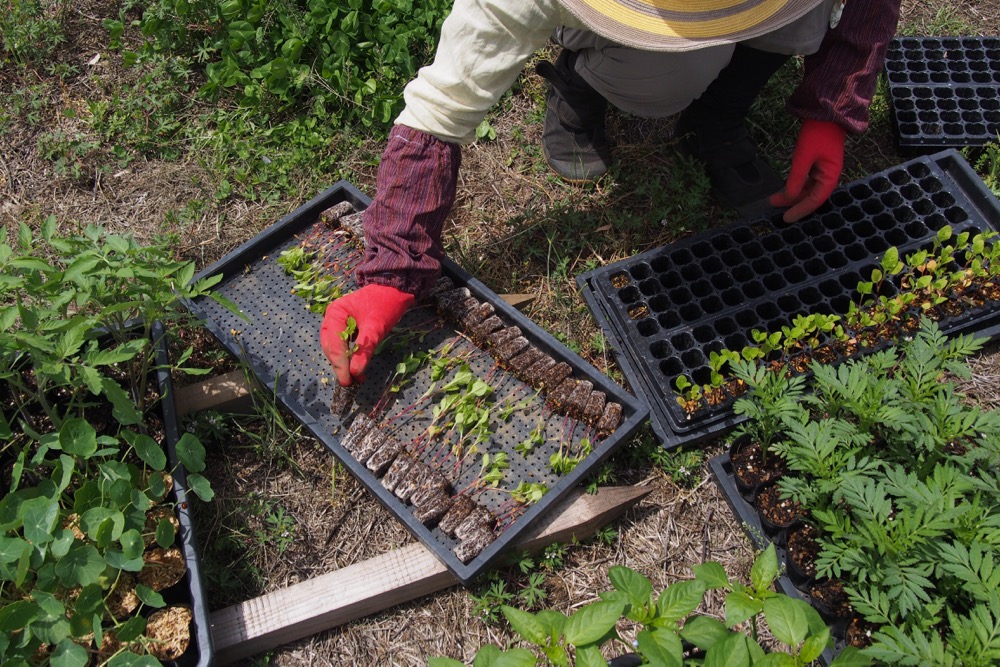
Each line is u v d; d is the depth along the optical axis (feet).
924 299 9.78
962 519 7.05
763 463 8.84
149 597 6.94
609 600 5.56
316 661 8.34
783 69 12.03
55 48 12.24
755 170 10.92
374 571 8.36
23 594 7.25
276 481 9.27
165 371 8.70
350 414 9.12
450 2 11.78
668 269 10.27
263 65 11.82
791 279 10.12
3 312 7.03
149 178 11.38
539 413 9.23
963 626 6.45
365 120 11.48
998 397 9.66
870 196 10.62
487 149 11.66
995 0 12.78
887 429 8.34
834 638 8.04
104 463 7.68
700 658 6.61
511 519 8.56
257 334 9.66
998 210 10.19
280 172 11.26
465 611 8.61
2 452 8.38
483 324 9.39
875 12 8.63
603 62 9.34
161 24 11.87
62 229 10.96
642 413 8.80
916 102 11.65
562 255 10.80
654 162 11.46
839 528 7.29
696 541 9.00
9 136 11.58
